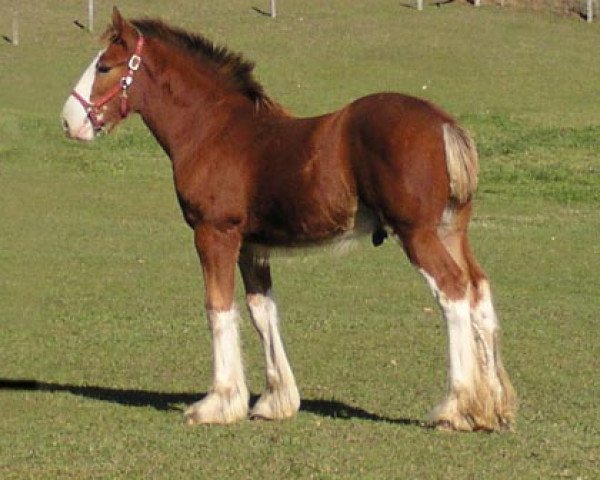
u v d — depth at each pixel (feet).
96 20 168.45
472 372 35.99
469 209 36.40
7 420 39.68
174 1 180.75
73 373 47.55
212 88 39.60
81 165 110.73
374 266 73.10
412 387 44.75
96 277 68.54
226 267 38.70
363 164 35.78
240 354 39.01
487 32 167.94
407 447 34.91
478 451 34.45
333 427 37.76
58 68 145.59
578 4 177.88
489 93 146.10
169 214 92.84
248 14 175.63
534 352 51.37
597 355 50.88
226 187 38.34
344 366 48.29
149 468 33.22
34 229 84.17
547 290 67.41
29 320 57.36
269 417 39.11
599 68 156.87
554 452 34.58
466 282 35.65
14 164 109.09
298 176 36.81
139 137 122.52
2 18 167.63
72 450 35.29
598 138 124.98
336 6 180.65
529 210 97.60
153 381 46.39
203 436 36.81
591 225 89.40
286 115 39.14
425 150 35.14
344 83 148.15
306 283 67.67
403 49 159.53
